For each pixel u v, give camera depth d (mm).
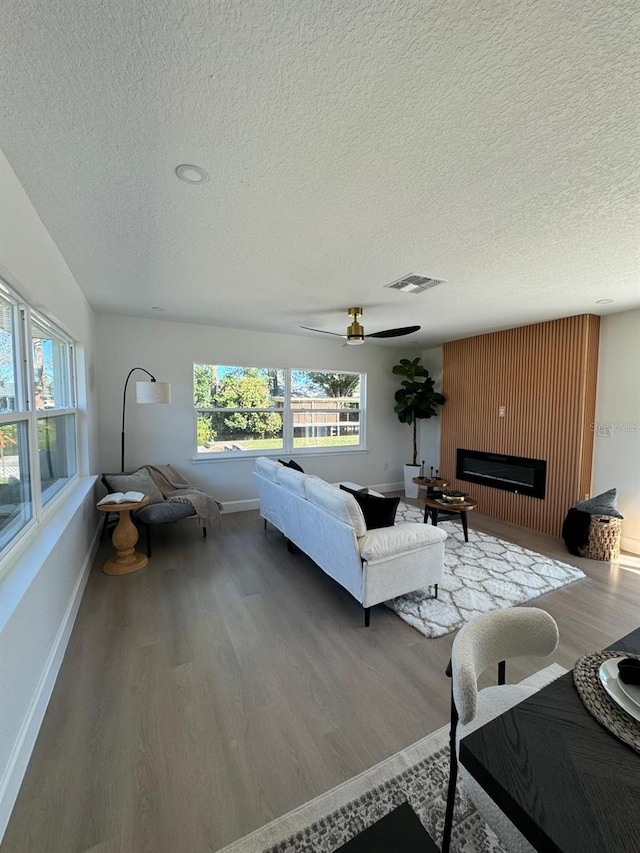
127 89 1097
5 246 1437
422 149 1373
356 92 1108
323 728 1586
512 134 1289
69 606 2273
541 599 2723
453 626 2350
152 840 1161
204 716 1640
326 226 1980
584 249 2246
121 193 1673
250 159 1435
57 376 2785
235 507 4945
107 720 1607
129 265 2562
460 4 865
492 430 4918
